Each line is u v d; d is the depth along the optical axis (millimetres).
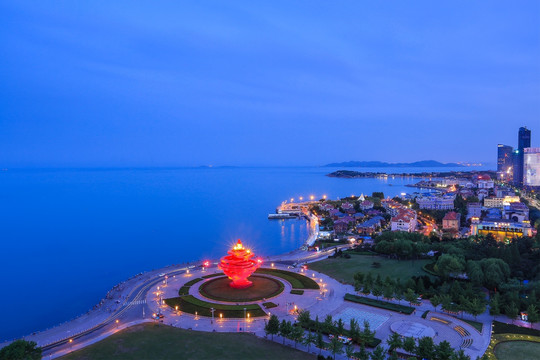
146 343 108812
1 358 90000
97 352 103375
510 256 167375
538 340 108188
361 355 96375
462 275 164375
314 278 171750
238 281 157250
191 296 148375
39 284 186625
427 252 196375
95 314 135125
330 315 118312
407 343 98438
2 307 158750
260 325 122750
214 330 118625
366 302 138625
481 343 106938
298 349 106562
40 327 140875
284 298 145250
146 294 152375
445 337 111375
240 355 101812
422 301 139750
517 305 124250
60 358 100562
